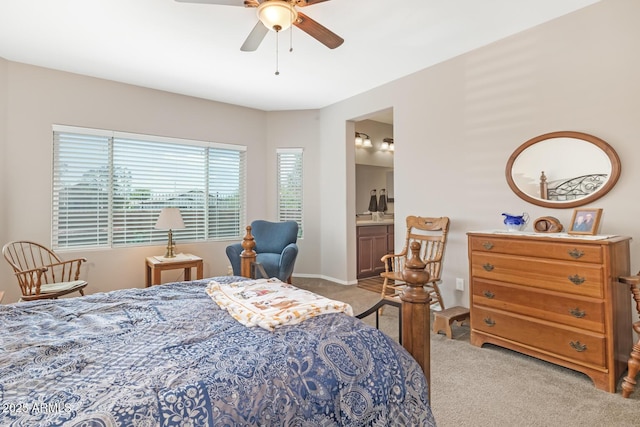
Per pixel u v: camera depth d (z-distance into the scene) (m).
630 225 2.29
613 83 2.36
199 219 4.60
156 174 4.26
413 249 1.34
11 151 3.37
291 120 5.18
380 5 2.45
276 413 0.90
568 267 2.10
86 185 3.79
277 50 3.15
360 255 5.11
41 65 3.48
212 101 4.68
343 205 4.73
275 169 5.22
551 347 2.19
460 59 3.27
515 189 2.84
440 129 3.46
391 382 1.12
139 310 1.55
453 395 1.95
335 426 0.97
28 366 0.98
